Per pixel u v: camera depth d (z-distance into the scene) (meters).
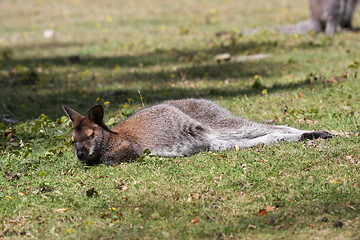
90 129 9.91
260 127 10.64
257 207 7.71
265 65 18.53
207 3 38.34
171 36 26.88
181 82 16.95
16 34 31.70
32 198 8.64
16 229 7.62
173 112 10.48
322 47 21.08
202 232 7.14
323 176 8.54
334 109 12.55
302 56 19.42
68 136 12.03
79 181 9.20
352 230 6.87
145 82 17.47
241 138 10.62
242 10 34.47
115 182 9.02
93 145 9.90
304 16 30.38
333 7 24.30
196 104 10.91
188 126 10.38
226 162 9.53
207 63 19.77
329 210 7.44
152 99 15.06
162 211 7.83
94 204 8.24
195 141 10.41
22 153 10.95
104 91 16.66
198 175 9.01
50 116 14.26
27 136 12.27
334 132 10.65
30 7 42.12
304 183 8.33
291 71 17.28
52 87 17.72
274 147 10.07
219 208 7.81
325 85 14.76
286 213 7.48
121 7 39.47
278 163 9.23
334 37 23.31
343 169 8.71
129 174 9.30
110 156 10.02
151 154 10.25
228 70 18.27
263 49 21.55
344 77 15.47
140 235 7.16
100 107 9.96
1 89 17.88
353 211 7.35
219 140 10.55
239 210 7.69
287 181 8.44
